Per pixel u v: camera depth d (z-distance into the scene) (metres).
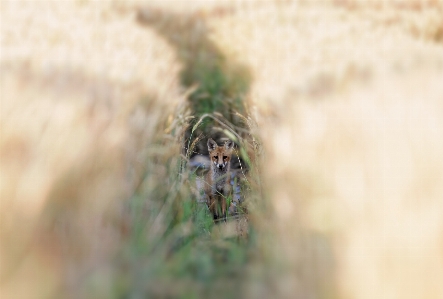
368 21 14.20
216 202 10.11
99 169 5.69
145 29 14.30
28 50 8.87
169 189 7.19
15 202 4.74
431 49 9.79
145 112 7.86
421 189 5.08
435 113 6.37
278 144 6.51
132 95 7.84
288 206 5.52
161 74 10.00
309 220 5.14
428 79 7.34
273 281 4.66
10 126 5.57
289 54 12.05
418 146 5.69
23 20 11.59
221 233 7.66
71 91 6.82
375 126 6.22
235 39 15.19
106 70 8.37
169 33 15.72
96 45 10.21
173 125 8.52
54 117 5.87
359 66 8.83
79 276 4.40
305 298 4.42
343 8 16.23
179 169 8.38
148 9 17.05
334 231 4.89
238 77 13.17
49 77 7.30
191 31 15.78
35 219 4.69
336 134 6.22
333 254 4.68
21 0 13.48
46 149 5.37
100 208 5.25
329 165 5.78
